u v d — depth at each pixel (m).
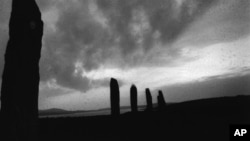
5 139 5.48
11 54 5.99
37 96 6.20
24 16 6.18
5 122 5.61
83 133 9.47
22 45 6.03
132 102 15.27
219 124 8.89
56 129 10.34
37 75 6.27
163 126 10.03
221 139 6.86
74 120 12.84
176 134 8.17
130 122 11.63
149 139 7.86
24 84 5.90
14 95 5.73
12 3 6.28
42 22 6.67
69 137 8.76
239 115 10.30
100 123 11.55
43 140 8.38
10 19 6.21
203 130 8.25
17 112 5.63
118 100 13.17
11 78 5.85
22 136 5.60
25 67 5.99
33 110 5.98
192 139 7.15
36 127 6.03
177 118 11.77
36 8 6.54
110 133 9.35
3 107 5.76
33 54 6.21
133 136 8.56
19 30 6.08
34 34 6.32
